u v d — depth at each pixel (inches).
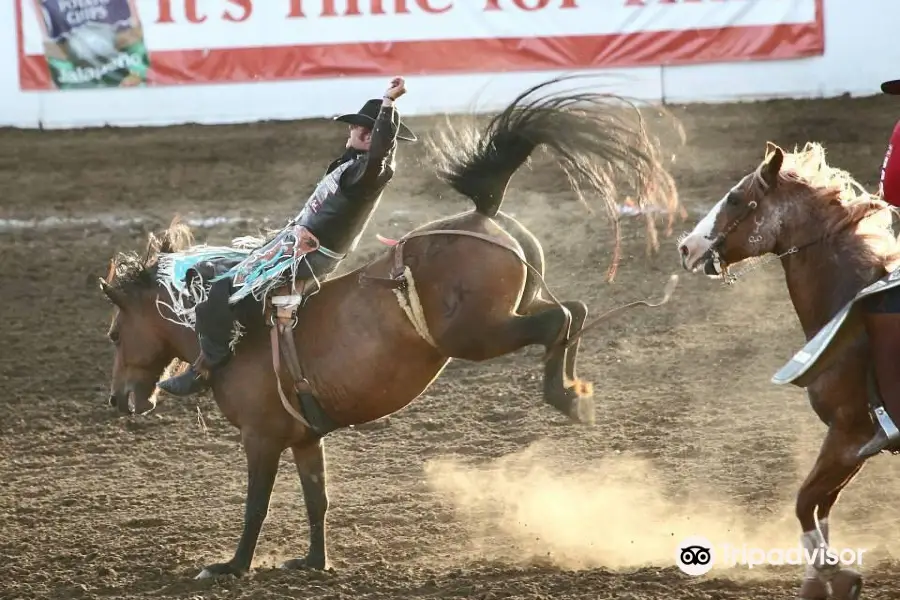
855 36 2448.3
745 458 1098.7
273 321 832.9
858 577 716.7
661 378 1349.7
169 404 1364.4
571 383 782.5
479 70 2509.8
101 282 924.0
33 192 2236.7
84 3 2571.4
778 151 748.0
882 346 703.7
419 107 2534.5
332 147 2383.1
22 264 1889.8
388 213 2016.5
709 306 1588.3
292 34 2549.2
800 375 698.8
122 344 940.0
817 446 1117.1
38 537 991.6
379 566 872.9
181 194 2181.3
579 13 2479.1
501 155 794.8
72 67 2596.0
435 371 814.5
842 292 737.6
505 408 1293.1
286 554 928.3
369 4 2522.1
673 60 2481.5
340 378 814.5
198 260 887.7
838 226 745.6
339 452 1196.5
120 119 2603.3
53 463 1202.6
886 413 701.3
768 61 2471.7
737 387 1305.4
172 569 895.1
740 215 767.7
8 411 1358.3
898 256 744.3
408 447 1200.2
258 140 2448.3
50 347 1557.6
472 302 768.9
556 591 767.1
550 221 1956.2
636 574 794.8
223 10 2556.6
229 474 1154.7
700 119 2385.6
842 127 2273.6
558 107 791.1
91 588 851.4
